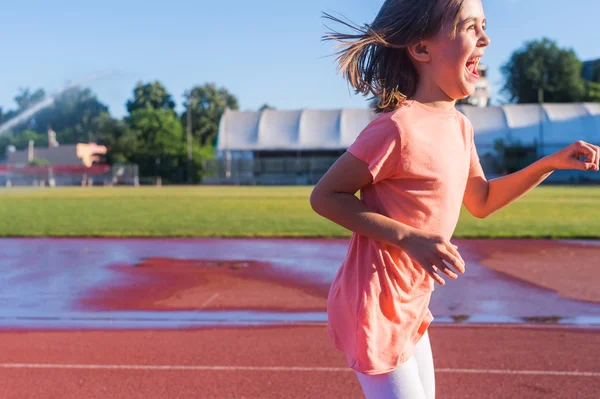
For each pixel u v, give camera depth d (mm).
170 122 70562
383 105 2074
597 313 6922
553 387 4535
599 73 85125
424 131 1945
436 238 1814
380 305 2004
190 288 8461
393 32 1979
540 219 18375
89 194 37000
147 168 67375
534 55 82938
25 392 4461
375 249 2002
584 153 2111
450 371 4883
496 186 2342
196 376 4789
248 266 10266
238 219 18422
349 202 1928
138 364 5105
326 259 10961
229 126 62188
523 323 6465
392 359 2016
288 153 62031
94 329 6281
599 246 12539
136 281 8984
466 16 1919
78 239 14062
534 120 58906
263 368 4973
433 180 1957
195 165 66875
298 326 6375
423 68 2039
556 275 9281
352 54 2059
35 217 19391
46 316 6855
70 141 93000
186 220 18156
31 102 93438
